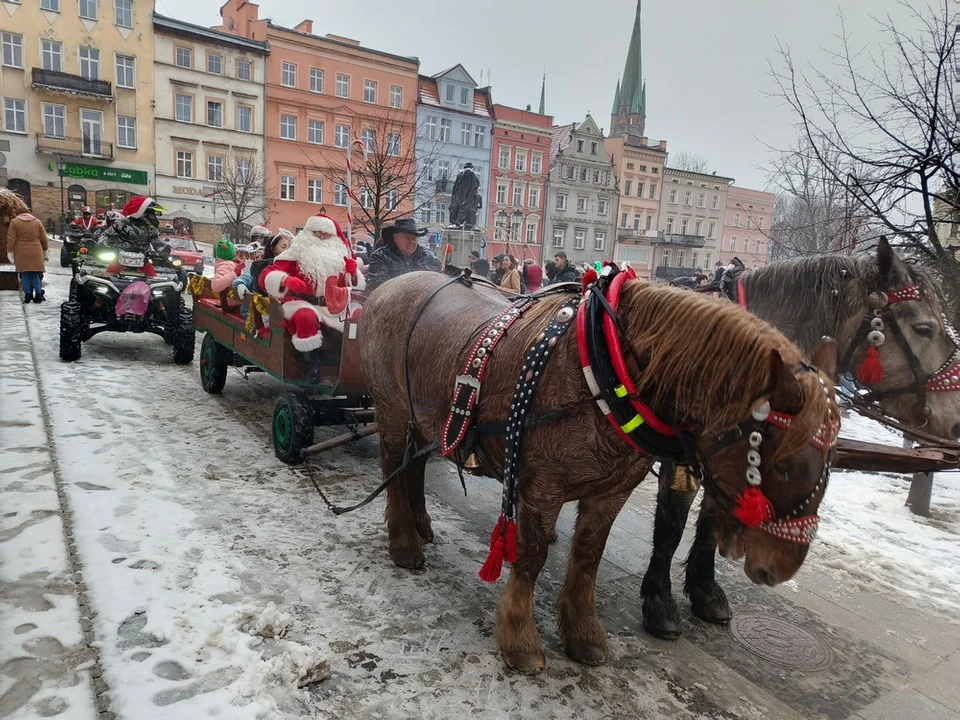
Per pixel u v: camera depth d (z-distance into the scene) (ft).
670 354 6.73
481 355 8.67
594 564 8.97
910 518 15.23
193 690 7.54
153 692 7.42
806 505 5.99
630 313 7.38
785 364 5.79
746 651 9.72
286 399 15.46
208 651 8.24
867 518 15.11
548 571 11.76
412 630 9.41
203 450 16.14
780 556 6.04
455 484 15.80
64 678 7.47
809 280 10.14
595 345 7.25
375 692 8.03
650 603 9.91
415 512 12.28
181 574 10.11
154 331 26.20
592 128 159.63
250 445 16.80
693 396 6.60
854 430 22.86
